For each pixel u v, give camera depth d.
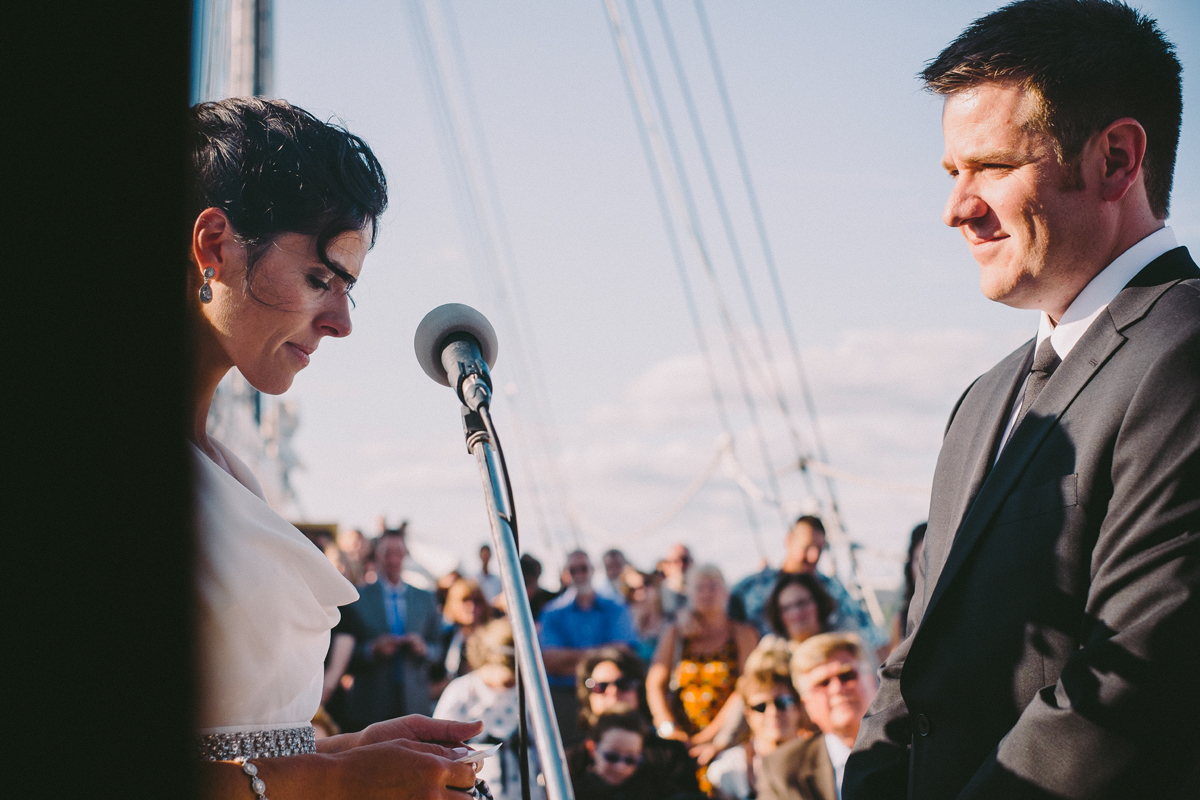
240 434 5.51
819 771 3.23
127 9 0.82
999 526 1.36
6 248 0.78
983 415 1.56
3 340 0.78
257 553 1.27
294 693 1.31
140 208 0.83
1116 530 1.22
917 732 1.40
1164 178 1.41
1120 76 1.33
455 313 1.57
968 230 1.43
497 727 4.13
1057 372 1.38
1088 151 1.34
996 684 1.31
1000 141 1.36
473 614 6.08
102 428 0.81
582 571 6.31
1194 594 1.14
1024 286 1.42
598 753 3.88
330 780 1.23
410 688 5.73
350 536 8.25
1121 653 1.16
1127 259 1.38
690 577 5.23
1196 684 1.13
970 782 1.25
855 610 5.27
